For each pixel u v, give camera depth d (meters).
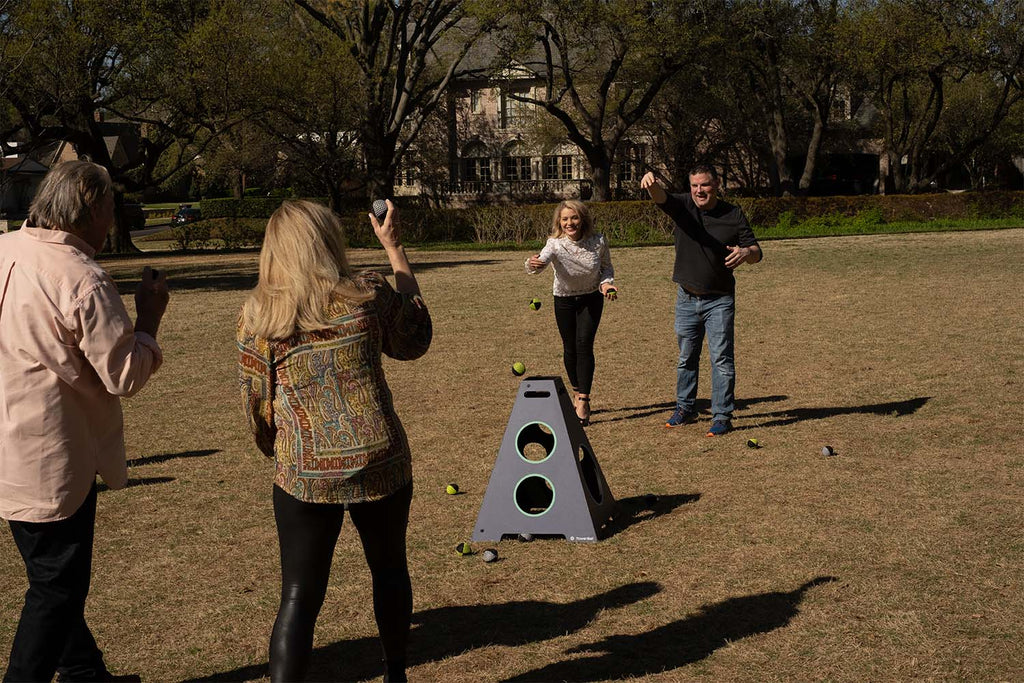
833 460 6.57
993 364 9.60
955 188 60.72
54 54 27.39
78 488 3.23
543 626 4.19
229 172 55.34
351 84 36.97
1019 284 16.17
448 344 12.09
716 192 7.25
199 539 5.45
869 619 4.11
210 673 3.88
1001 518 5.30
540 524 5.28
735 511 5.61
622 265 23.11
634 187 53.44
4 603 4.63
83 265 3.18
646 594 4.49
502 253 30.02
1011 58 38.06
